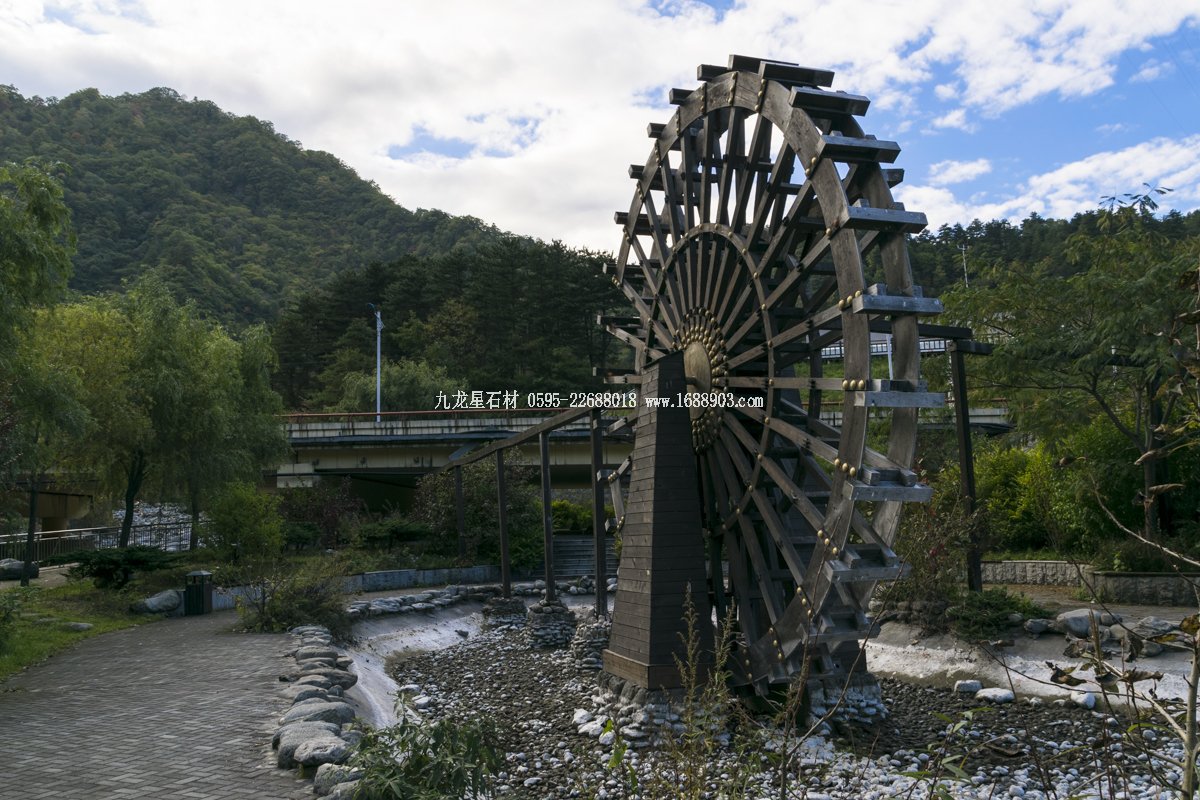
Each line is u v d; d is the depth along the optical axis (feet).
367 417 159.43
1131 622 44.70
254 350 121.29
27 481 83.66
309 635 52.29
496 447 81.46
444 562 103.76
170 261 413.80
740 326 43.24
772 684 38.96
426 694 49.37
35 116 619.67
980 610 48.55
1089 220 153.38
